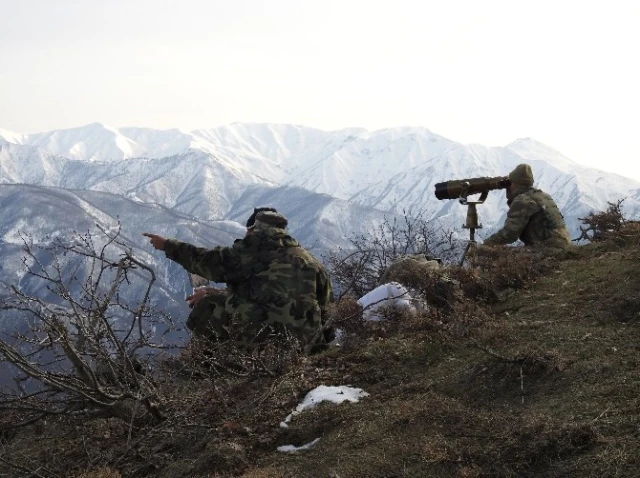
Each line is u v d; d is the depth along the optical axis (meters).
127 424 6.30
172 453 5.73
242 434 5.59
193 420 6.03
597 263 8.09
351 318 7.36
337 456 4.94
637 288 6.66
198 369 6.74
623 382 4.89
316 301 7.26
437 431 4.91
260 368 6.55
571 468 4.11
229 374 6.75
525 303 7.29
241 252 7.28
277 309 7.11
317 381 6.20
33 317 5.49
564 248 9.04
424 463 4.57
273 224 7.46
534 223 9.33
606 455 4.10
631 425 4.31
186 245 7.24
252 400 6.10
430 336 6.64
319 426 5.46
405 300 7.55
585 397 4.83
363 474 4.62
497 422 4.78
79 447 6.26
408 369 6.18
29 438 6.73
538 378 5.30
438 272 8.02
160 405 6.21
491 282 7.78
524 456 4.32
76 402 6.19
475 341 6.13
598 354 5.45
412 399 5.54
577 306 6.77
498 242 9.23
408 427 5.05
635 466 3.94
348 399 5.80
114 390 6.24
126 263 6.16
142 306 6.10
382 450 4.85
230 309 7.13
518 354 5.53
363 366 6.36
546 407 4.85
